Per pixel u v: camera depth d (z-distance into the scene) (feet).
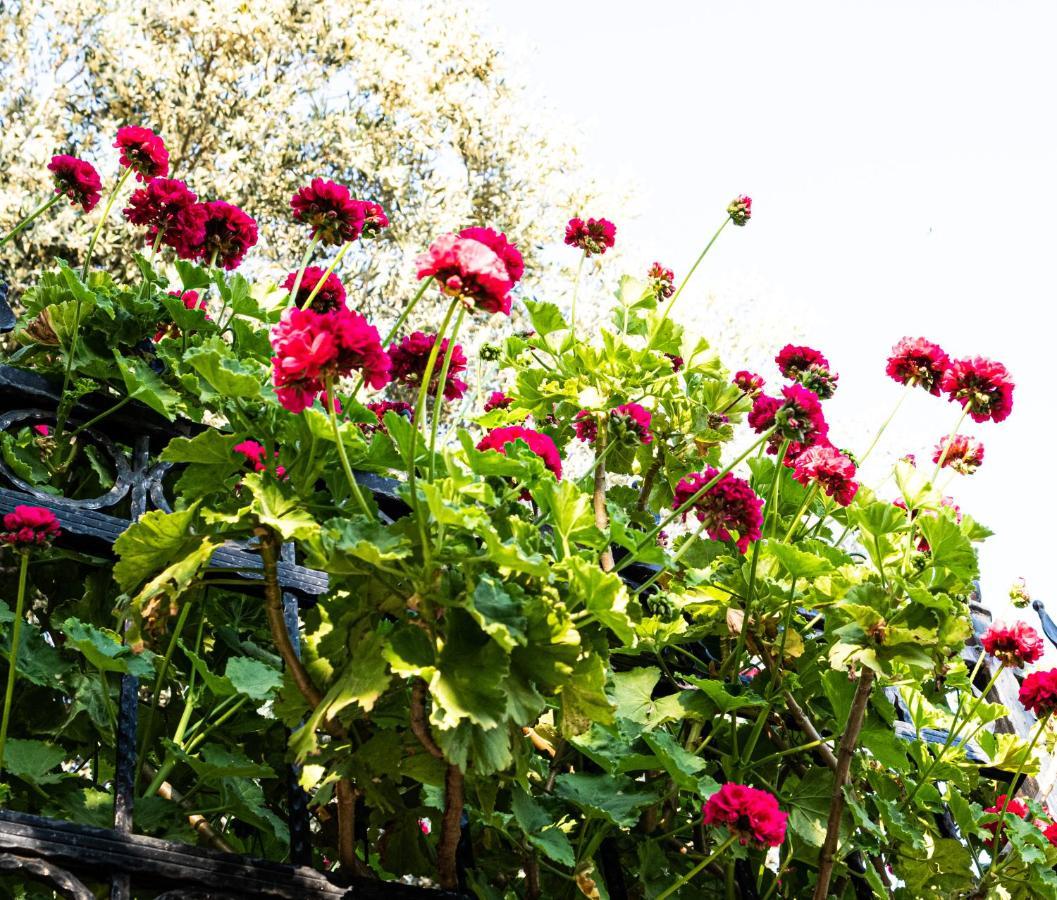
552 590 5.24
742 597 7.43
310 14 30.30
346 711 5.33
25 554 5.41
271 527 5.24
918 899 7.90
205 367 5.42
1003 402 7.88
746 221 8.90
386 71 30.45
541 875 6.89
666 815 7.29
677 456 9.00
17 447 7.00
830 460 7.57
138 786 6.81
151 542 5.30
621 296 9.21
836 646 6.91
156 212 7.62
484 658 4.85
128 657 5.78
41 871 4.81
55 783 6.28
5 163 25.71
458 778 5.45
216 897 5.22
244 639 7.83
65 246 25.25
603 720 5.27
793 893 7.75
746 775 7.43
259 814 6.47
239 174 27.71
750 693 7.13
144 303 7.06
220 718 6.93
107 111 29.04
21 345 7.89
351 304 28.63
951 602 6.92
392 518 6.91
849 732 6.88
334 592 5.41
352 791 5.62
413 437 5.08
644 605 7.98
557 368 8.91
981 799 9.21
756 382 9.12
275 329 4.93
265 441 5.62
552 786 6.57
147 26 29.66
